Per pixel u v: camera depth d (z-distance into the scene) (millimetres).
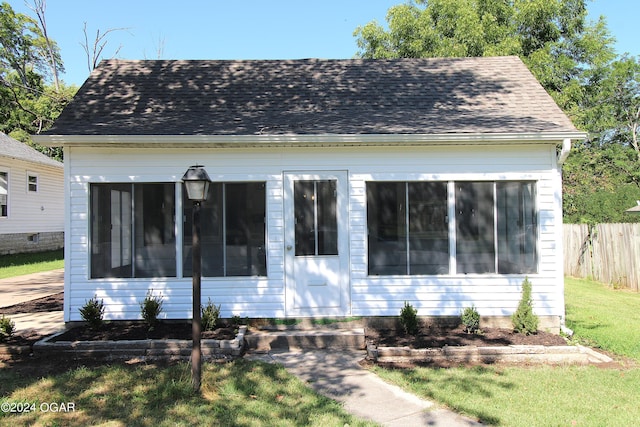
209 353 5695
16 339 6117
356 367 5273
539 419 3766
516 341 5980
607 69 21359
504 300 6809
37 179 19562
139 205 6848
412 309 6508
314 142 6547
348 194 6875
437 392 4379
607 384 4629
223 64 9242
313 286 6859
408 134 6441
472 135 6430
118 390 4371
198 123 6961
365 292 6840
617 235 11133
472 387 4523
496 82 8617
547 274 6773
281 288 6840
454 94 8227
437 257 6895
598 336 6398
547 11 17656
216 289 6816
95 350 5637
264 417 3785
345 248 6875
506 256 6875
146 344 5684
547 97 8008
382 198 6922
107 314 6738
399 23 18312
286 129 6703
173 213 6855
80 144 6543
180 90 8188
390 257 6891
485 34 17391
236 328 6473
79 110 7348
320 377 4910
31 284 11664
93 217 6824
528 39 18219
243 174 6863
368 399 4258
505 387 4535
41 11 17641
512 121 6965
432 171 6863
